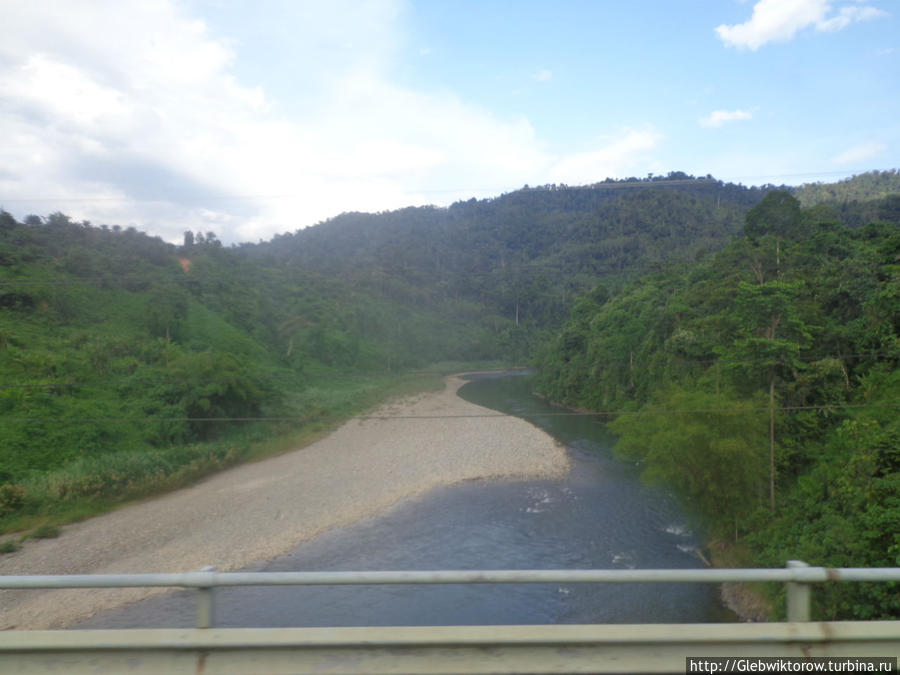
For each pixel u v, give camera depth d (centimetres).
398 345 5538
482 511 2111
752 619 1238
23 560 1706
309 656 247
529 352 6012
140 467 2317
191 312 4447
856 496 1191
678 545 1748
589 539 1806
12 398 2389
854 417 1598
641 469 2609
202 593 252
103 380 2883
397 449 3081
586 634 250
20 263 3619
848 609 884
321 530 1942
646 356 3356
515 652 248
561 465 2716
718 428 1617
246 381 3203
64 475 2147
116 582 245
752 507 1616
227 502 2234
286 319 5209
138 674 242
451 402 4600
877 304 1884
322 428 3484
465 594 1296
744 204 12088
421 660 246
